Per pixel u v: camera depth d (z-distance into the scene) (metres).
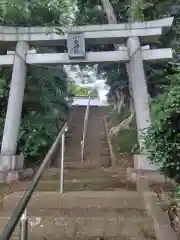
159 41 6.86
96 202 3.70
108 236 3.03
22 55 6.13
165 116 3.44
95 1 7.98
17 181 5.07
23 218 1.86
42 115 7.63
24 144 6.86
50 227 3.11
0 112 6.88
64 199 3.71
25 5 6.59
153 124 3.74
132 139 8.21
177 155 3.51
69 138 9.57
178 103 3.31
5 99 6.87
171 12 6.88
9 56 6.21
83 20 7.71
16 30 6.16
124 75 8.76
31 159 6.96
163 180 4.54
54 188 4.43
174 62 6.68
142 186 4.23
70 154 8.41
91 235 3.04
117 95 10.39
